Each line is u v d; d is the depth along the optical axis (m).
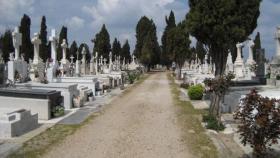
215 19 16.39
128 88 37.97
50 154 11.34
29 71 34.22
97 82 31.30
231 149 12.06
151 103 24.34
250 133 9.49
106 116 18.66
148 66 92.38
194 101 25.59
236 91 20.17
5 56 64.44
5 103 17.67
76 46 92.19
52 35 36.81
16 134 13.82
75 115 18.95
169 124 16.50
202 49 79.25
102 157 11.02
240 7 16.20
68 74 41.59
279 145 11.88
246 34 16.83
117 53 107.44
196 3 16.95
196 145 12.64
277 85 23.08
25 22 63.41
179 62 55.22
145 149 11.99
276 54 27.92
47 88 21.86
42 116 17.52
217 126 15.27
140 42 98.19
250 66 36.56
